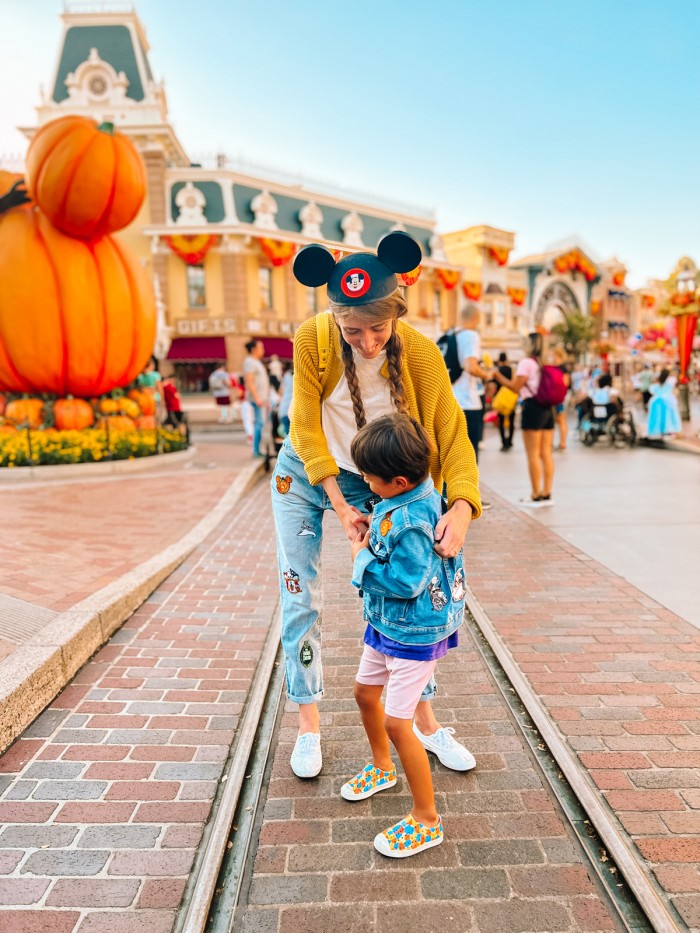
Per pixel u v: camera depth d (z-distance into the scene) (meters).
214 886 1.85
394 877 1.89
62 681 2.97
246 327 27.27
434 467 2.30
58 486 8.28
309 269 1.96
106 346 10.28
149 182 26.44
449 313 37.00
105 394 11.20
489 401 16.55
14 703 2.56
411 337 2.14
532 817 2.12
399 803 2.21
